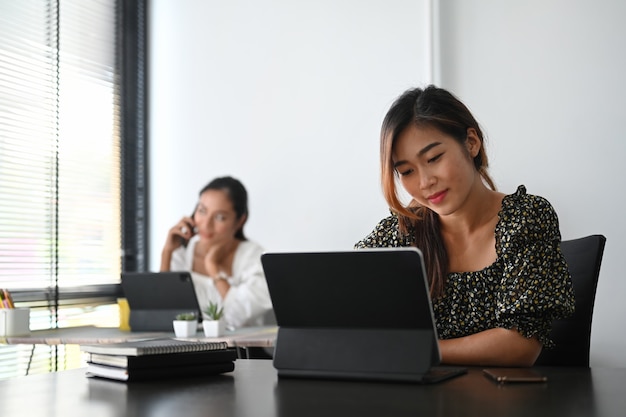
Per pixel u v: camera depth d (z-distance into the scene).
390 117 1.51
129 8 4.04
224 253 3.70
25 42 3.36
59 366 3.43
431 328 1.15
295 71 3.72
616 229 3.02
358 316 1.19
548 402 0.96
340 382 1.17
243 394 1.07
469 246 1.59
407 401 0.99
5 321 2.66
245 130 3.84
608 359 3.00
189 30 4.00
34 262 3.33
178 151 4.00
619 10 3.05
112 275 3.86
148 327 2.85
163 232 4.02
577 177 3.10
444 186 1.48
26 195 3.32
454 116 1.49
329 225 3.60
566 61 3.14
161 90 4.05
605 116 3.06
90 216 3.72
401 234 1.67
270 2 3.80
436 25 3.35
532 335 1.44
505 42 3.25
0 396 1.09
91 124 3.76
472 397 1.01
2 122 3.21
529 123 3.19
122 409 0.97
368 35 3.55
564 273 1.49
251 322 3.48
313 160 3.66
